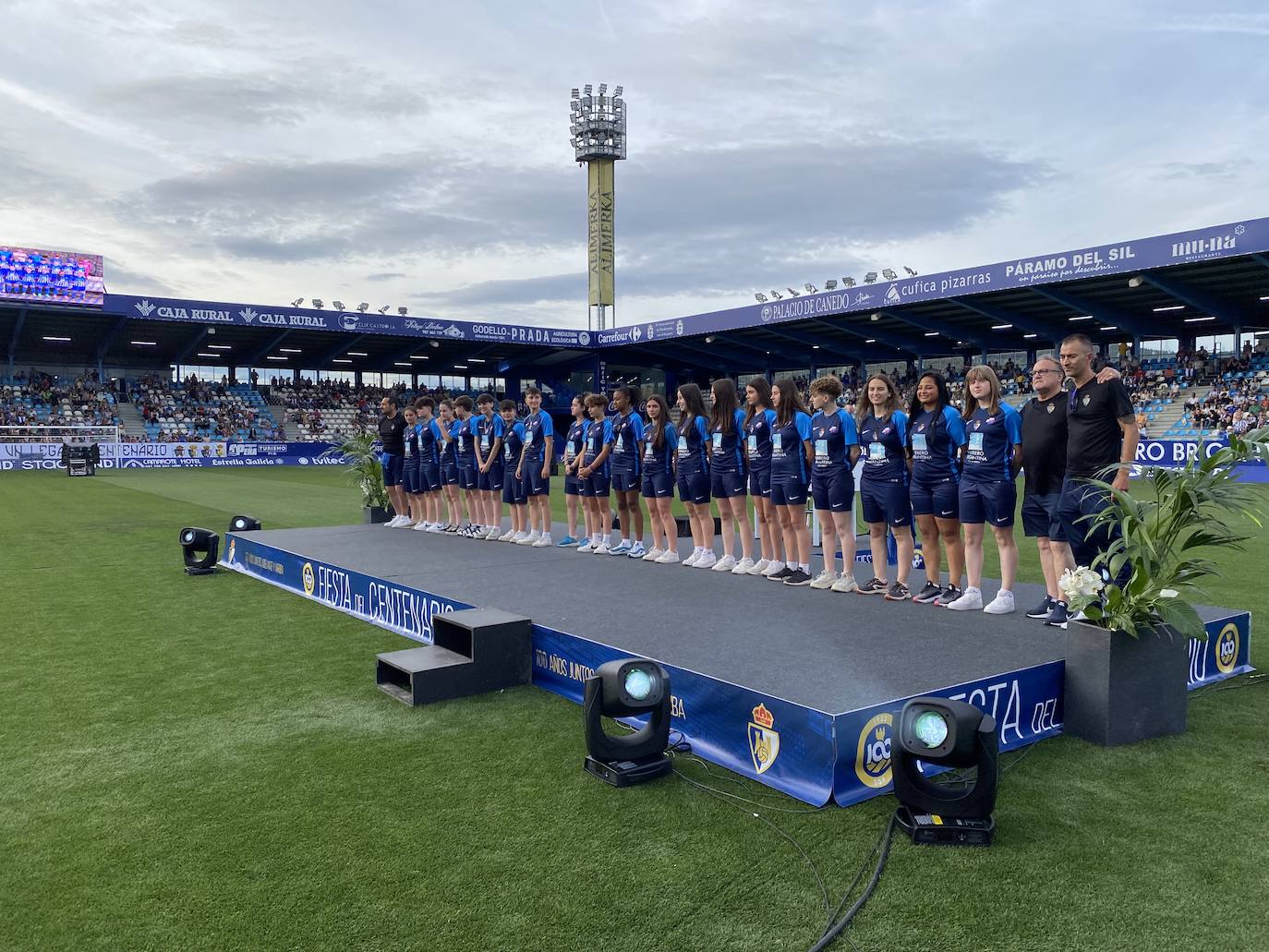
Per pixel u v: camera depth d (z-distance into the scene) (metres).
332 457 32.44
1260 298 21.31
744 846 2.72
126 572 8.23
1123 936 2.21
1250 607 6.25
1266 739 3.64
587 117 36.59
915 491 5.29
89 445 26.06
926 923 2.28
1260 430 3.51
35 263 24.08
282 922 2.30
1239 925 2.26
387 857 2.65
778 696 3.28
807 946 2.18
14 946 2.22
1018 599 5.45
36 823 2.92
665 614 4.94
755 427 6.28
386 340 32.44
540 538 8.34
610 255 37.69
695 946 2.18
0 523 12.55
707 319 28.48
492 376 41.88
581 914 2.33
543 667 4.52
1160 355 26.16
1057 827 2.82
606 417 7.77
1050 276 18.48
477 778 3.26
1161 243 16.48
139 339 30.98
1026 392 27.72
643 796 3.11
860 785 3.11
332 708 4.10
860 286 22.89
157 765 3.41
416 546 8.16
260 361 36.59
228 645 5.35
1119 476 4.24
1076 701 3.68
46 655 5.11
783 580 6.13
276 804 3.04
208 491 18.97
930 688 3.40
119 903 2.41
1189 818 2.88
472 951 2.17
